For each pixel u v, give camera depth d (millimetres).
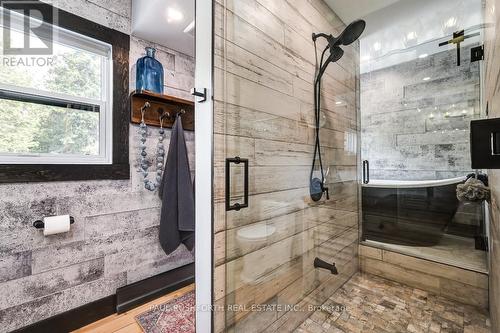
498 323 901
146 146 1691
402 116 2270
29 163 1242
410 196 1887
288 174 1282
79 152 1459
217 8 928
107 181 1495
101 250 1461
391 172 2309
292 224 1299
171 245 1674
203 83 955
